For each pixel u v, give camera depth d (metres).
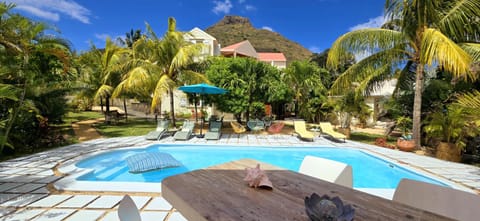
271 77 12.60
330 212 1.35
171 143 8.39
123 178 5.36
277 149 8.23
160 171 5.83
